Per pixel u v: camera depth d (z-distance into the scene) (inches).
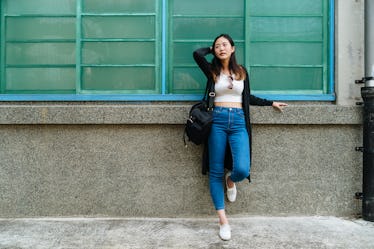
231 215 141.0
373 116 132.0
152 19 148.4
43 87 149.3
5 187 141.1
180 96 145.8
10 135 140.7
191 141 130.6
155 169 141.1
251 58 148.4
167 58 148.4
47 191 140.9
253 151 141.0
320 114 138.2
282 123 138.6
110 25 149.0
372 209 133.6
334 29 146.9
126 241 117.3
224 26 148.9
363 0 144.0
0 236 122.0
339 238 119.2
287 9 148.6
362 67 144.3
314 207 141.6
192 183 141.0
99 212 141.0
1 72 148.9
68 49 149.0
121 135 141.0
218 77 125.5
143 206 141.2
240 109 124.5
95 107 137.6
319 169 141.6
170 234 123.0
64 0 148.2
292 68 147.9
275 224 132.4
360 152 141.6
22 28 148.8
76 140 140.7
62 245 114.6
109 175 141.1
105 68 149.2
